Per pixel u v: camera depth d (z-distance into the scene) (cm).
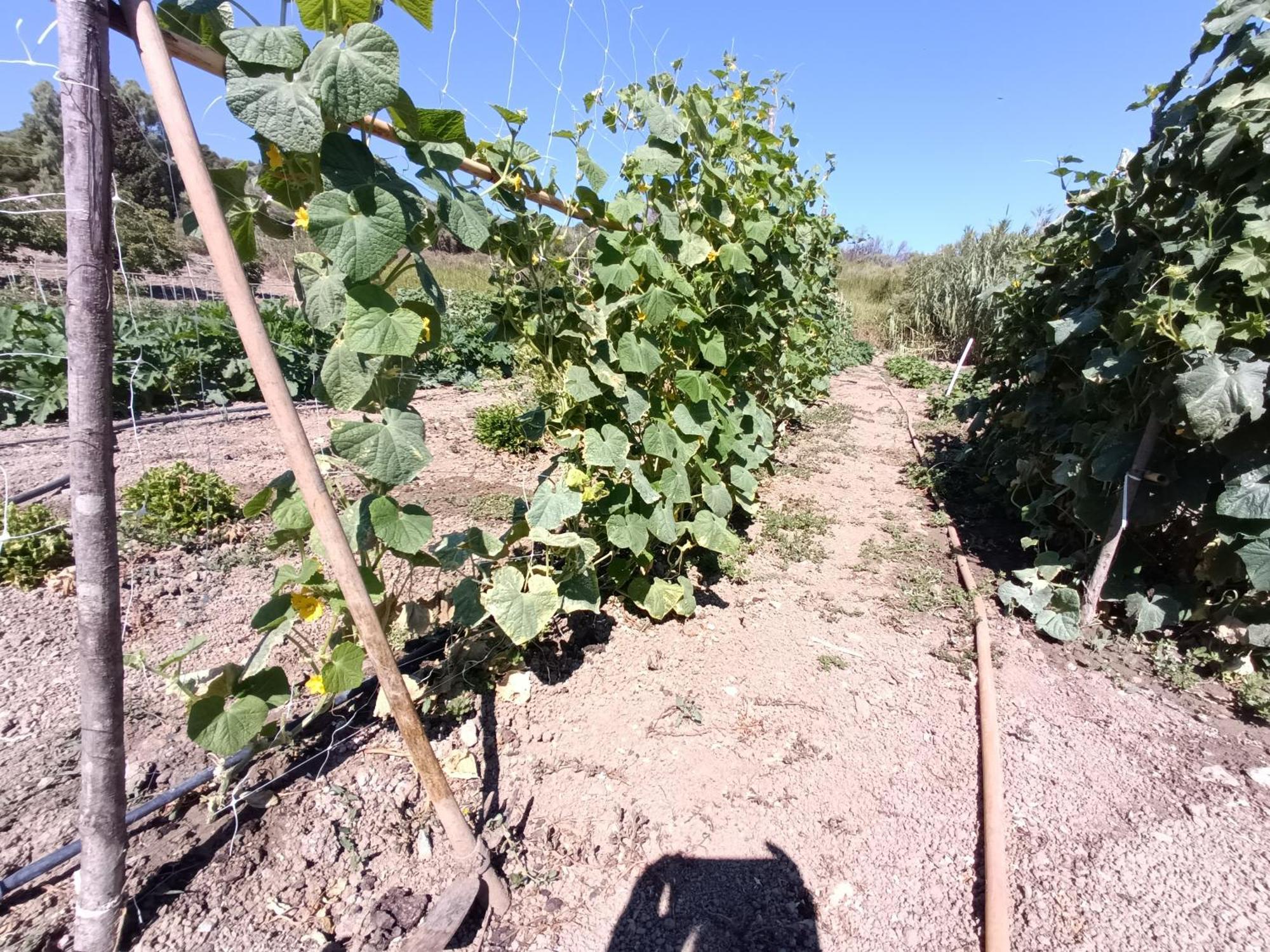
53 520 338
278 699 188
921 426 782
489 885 175
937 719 257
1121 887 187
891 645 306
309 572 183
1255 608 277
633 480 271
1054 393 445
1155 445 293
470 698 239
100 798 143
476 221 174
